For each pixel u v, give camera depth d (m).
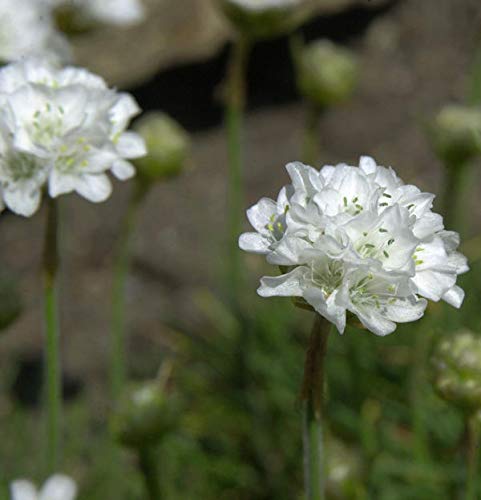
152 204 0.31
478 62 0.23
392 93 0.34
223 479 0.23
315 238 0.14
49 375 0.18
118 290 0.21
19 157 0.16
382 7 0.35
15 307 0.19
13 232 0.30
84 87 0.16
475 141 0.21
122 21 0.22
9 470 0.23
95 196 0.16
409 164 0.32
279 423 0.24
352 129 0.33
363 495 0.20
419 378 0.22
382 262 0.14
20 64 0.17
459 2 0.36
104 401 0.26
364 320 0.14
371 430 0.22
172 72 0.32
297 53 0.26
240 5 0.21
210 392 0.25
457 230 0.22
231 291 0.25
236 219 0.23
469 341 0.16
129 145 0.17
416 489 0.22
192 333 0.27
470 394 0.16
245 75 0.34
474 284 0.25
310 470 0.14
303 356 0.25
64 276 0.29
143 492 0.23
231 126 0.22
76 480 0.23
